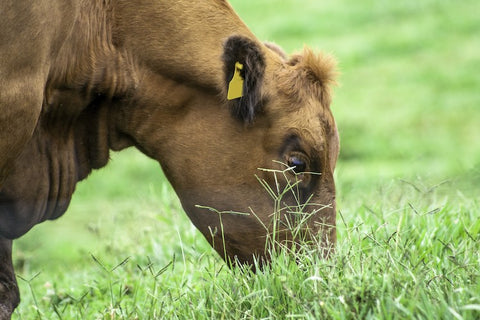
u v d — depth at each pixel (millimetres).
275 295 13062
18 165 14781
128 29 15172
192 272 16562
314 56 15469
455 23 66812
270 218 14969
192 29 15188
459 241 15555
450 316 11273
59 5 13898
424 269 12992
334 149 15289
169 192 22594
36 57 13500
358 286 12227
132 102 15352
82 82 14969
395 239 14617
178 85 15172
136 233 20188
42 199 15383
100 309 16203
